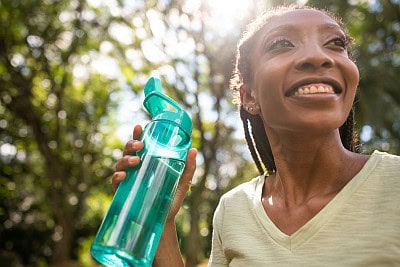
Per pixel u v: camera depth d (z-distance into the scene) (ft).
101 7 41.24
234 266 4.48
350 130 4.94
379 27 37.27
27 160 55.62
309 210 4.22
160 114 4.55
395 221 3.81
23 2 41.91
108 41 41.83
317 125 3.92
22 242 62.49
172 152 4.36
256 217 4.52
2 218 62.13
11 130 50.60
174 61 37.06
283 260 4.10
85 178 51.52
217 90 37.19
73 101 49.67
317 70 4.02
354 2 32.78
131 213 4.12
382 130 31.96
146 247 4.11
